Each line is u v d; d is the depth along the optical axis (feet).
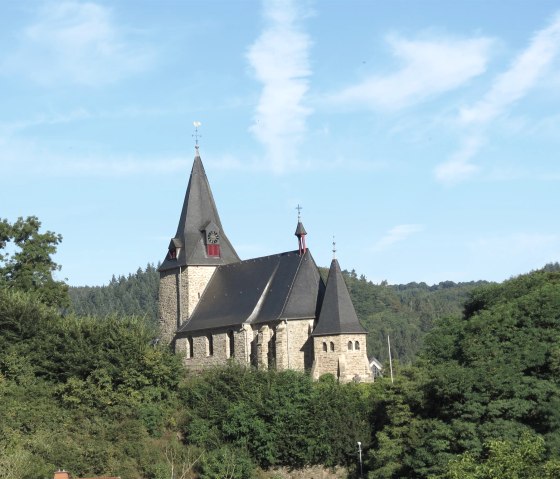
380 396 264.31
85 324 306.76
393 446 240.94
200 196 382.83
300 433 263.70
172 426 280.31
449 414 236.84
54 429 268.62
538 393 228.22
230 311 350.02
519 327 257.14
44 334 303.89
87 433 269.44
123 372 287.28
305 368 325.62
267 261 353.51
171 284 379.76
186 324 365.40
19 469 232.32
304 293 332.39
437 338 275.59
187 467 254.88
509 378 233.14
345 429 262.26
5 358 291.99
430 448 231.30
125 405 282.36
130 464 256.73
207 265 372.79
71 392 284.82
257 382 282.97
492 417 228.63
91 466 253.65
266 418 269.23
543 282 294.66
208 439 268.41
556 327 252.62
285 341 325.01
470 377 234.17
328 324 317.63
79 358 290.35
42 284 357.00
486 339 254.27
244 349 337.31
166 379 292.40
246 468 255.91
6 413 266.98
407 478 235.61
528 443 198.49
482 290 304.50
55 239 365.20
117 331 302.04
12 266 355.36
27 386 285.84
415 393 243.60
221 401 278.05
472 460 209.56
